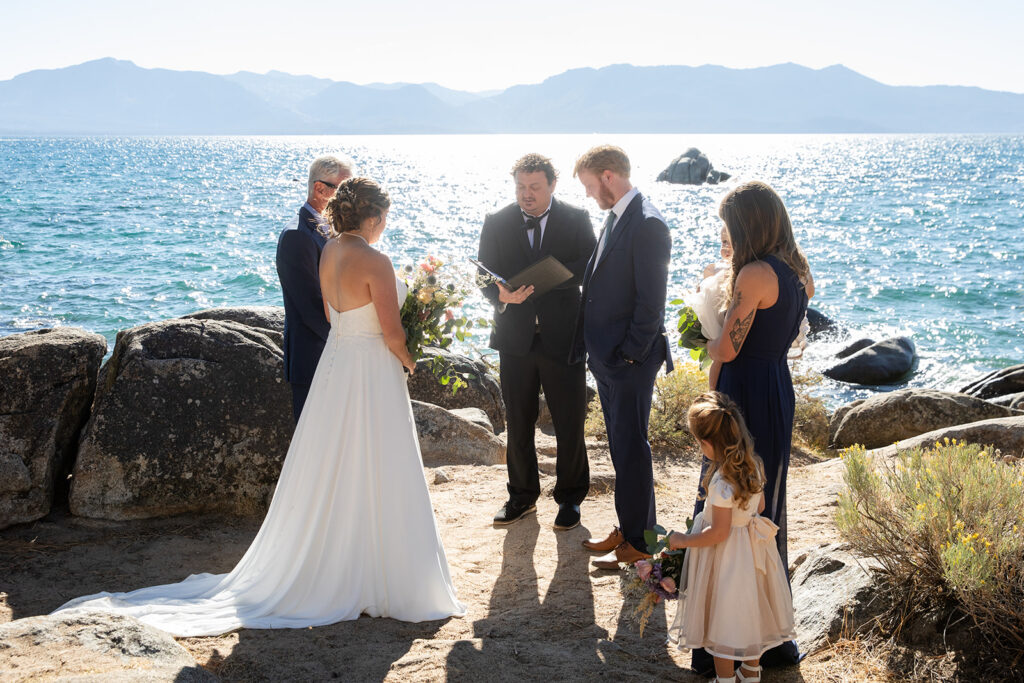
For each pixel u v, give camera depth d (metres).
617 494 4.35
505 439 7.61
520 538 4.85
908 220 44.62
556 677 3.14
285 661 3.26
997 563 3.03
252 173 95.50
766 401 3.14
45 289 21.20
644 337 4.05
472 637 3.61
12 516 4.57
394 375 3.92
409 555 3.82
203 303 20.48
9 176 78.50
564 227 4.81
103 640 2.96
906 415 8.15
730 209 3.12
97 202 51.03
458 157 166.12
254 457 4.98
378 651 3.39
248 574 3.94
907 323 19.56
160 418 4.87
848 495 3.70
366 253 3.76
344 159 4.47
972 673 2.90
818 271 27.20
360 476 3.83
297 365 4.55
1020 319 19.75
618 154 4.12
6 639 2.90
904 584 3.33
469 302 19.12
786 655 3.12
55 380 4.84
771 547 2.96
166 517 4.88
